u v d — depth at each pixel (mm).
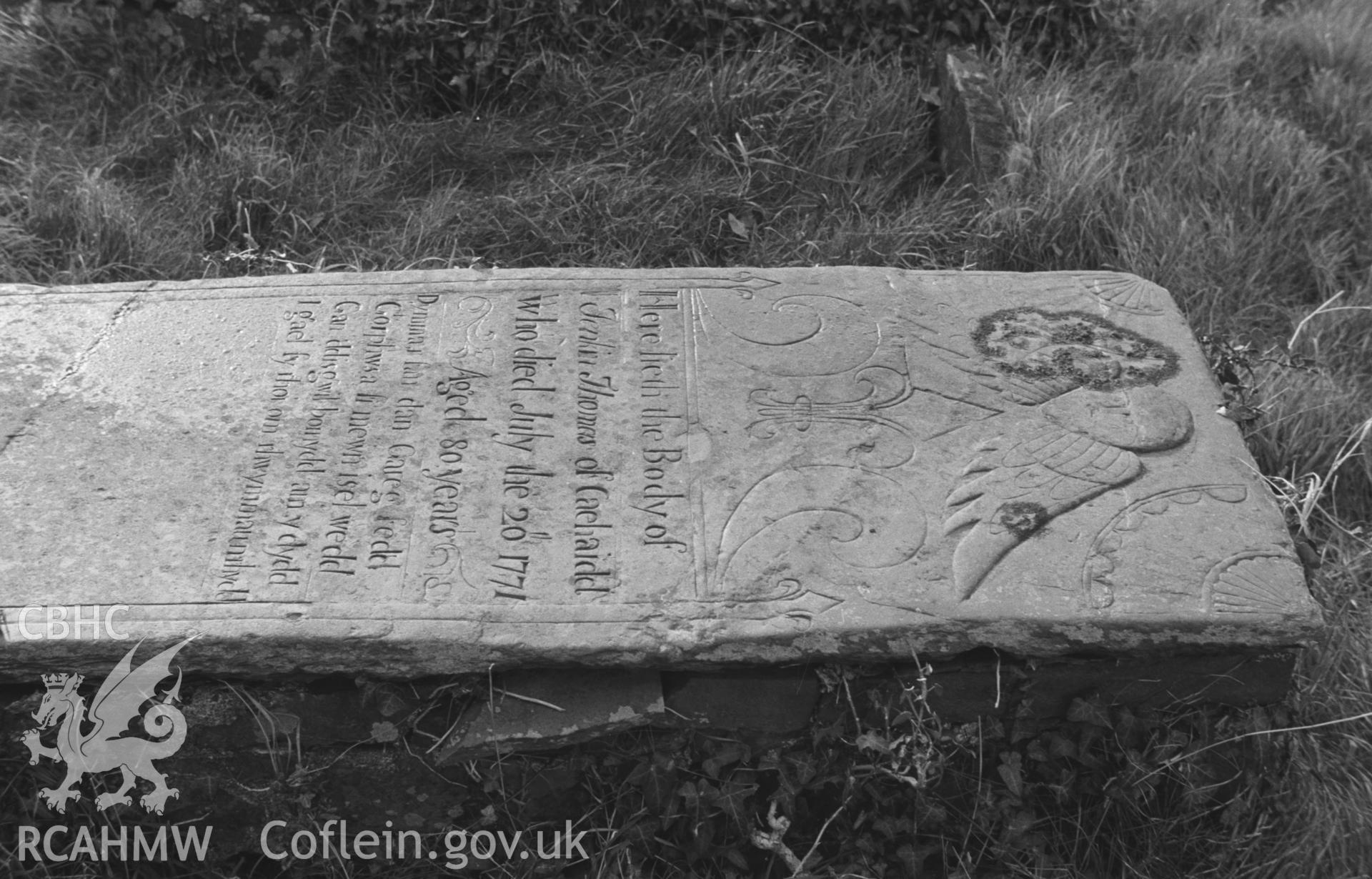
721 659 2678
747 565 2781
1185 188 4852
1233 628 2705
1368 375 4262
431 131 4949
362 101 5070
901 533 2857
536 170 4840
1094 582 2764
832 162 4844
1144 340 3447
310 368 3223
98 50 5035
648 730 2787
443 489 2900
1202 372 3340
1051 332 3457
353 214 4625
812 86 5059
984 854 2906
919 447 3074
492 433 3041
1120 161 4902
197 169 4660
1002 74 5117
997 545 2828
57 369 3211
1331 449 3904
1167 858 2906
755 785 2830
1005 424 3148
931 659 2740
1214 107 5246
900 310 3516
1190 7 5852
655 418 3107
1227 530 2885
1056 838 2922
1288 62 5703
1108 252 4551
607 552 2795
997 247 4477
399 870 2906
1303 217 4809
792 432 3092
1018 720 2871
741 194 4676
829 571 2777
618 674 2740
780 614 2699
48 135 4840
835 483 2965
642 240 4547
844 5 5281
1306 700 3158
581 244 4539
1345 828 2961
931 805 2855
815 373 3275
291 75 4992
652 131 4914
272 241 4547
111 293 3486
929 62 5270
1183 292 4395
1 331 3322
